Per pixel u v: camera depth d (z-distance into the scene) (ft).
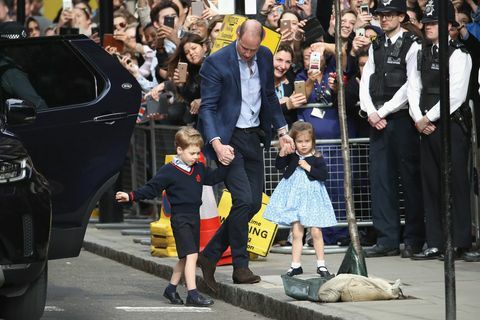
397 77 137.49
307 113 148.56
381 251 139.85
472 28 143.13
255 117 121.70
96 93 119.85
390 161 139.64
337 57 111.14
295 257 124.98
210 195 137.49
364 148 147.43
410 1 155.84
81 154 116.78
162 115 168.76
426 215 135.54
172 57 157.99
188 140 116.78
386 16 137.80
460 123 132.67
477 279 118.01
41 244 94.63
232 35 139.64
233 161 120.37
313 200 124.77
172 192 117.60
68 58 121.70
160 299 123.34
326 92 147.43
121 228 187.93
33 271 93.91
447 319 89.81
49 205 96.48
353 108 147.84
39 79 122.83
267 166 149.07
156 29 181.88
